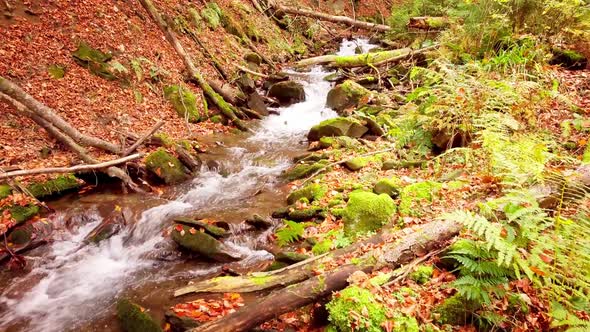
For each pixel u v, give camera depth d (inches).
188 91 456.8
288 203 275.1
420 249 163.8
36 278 214.5
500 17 361.1
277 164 350.9
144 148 352.5
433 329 133.7
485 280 139.9
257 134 434.6
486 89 263.7
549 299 134.5
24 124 325.7
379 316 134.7
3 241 230.7
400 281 153.2
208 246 222.4
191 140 389.1
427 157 288.5
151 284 203.8
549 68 326.0
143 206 281.3
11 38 359.6
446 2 584.4
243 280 187.5
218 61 539.5
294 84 521.0
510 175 170.6
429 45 542.6
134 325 169.0
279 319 156.0
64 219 260.7
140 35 471.2
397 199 229.3
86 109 364.5
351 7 992.9
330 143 358.9
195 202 291.3
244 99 500.7
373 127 373.1
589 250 130.6
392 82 498.3
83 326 176.2
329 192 268.1
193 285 193.3
